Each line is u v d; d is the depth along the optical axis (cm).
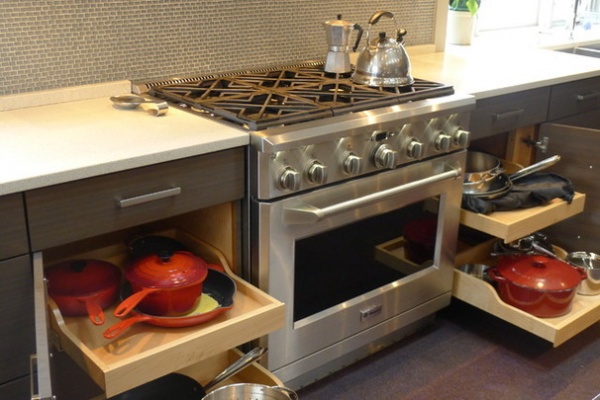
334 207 185
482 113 237
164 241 199
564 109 272
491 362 233
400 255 222
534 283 225
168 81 223
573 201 249
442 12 302
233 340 165
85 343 159
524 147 276
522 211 239
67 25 199
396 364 231
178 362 155
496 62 286
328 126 182
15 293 149
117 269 182
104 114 191
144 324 168
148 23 215
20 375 156
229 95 207
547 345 244
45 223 148
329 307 206
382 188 204
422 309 237
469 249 262
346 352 216
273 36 247
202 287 185
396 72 223
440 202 226
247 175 179
